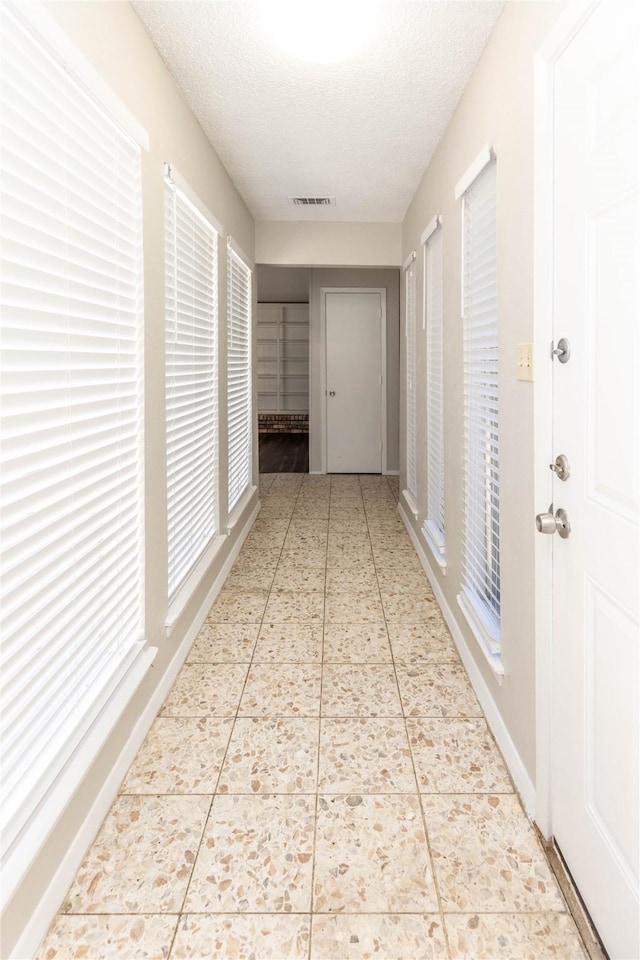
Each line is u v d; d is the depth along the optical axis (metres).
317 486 6.16
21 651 1.21
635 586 1.03
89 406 1.53
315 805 1.63
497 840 1.51
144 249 1.90
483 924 1.28
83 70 1.38
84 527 1.51
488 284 2.06
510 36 1.69
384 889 1.36
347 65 2.15
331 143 2.93
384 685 2.28
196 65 2.14
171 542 2.36
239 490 4.09
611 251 1.09
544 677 1.47
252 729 1.99
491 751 1.88
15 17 1.12
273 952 1.22
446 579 2.88
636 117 0.98
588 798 1.25
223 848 1.48
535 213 1.44
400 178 3.50
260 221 4.55
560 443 1.36
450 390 2.69
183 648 2.46
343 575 3.53
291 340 10.93
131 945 1.23
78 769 1.37
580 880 1.31
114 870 1.42
